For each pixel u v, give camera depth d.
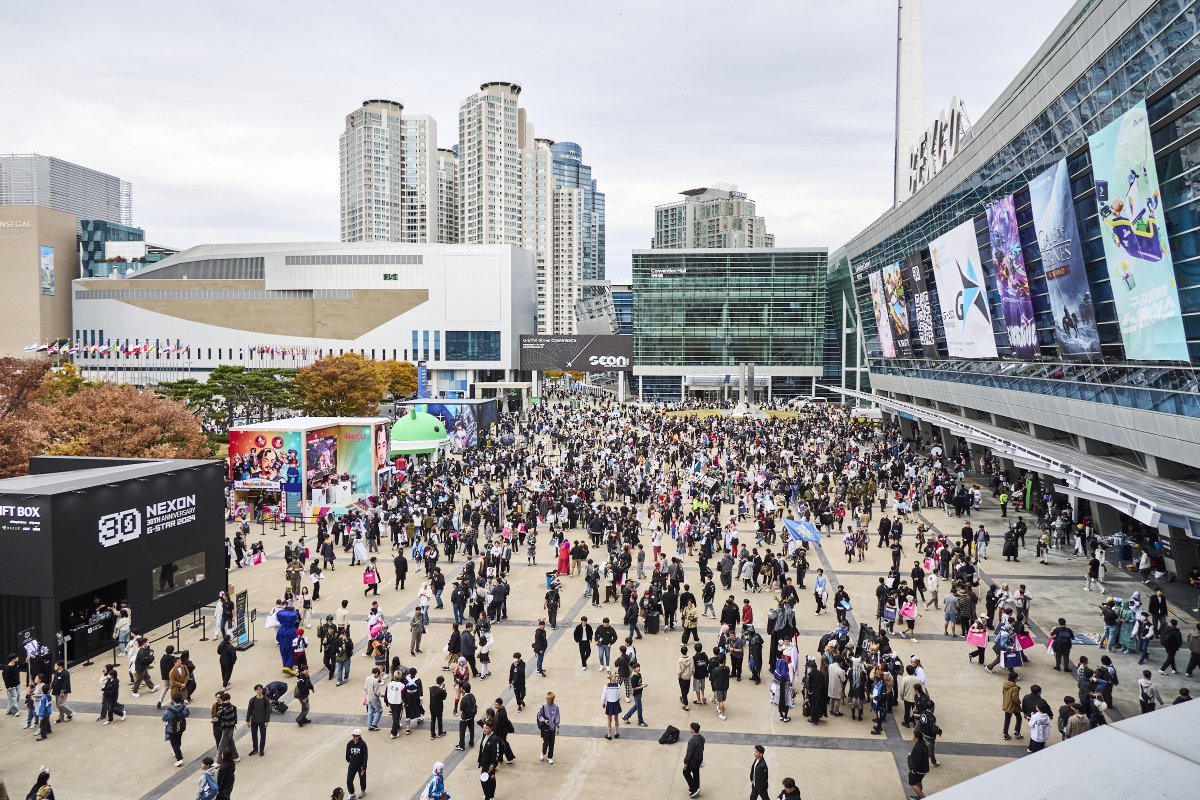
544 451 72.25
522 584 33.06
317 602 30.31
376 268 134.88
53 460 31.91
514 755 18.30
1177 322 30.19
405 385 117.81
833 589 31.75
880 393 96.88
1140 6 29.14
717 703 20.70
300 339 136.12
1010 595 26.98
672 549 38.62
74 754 18.59
